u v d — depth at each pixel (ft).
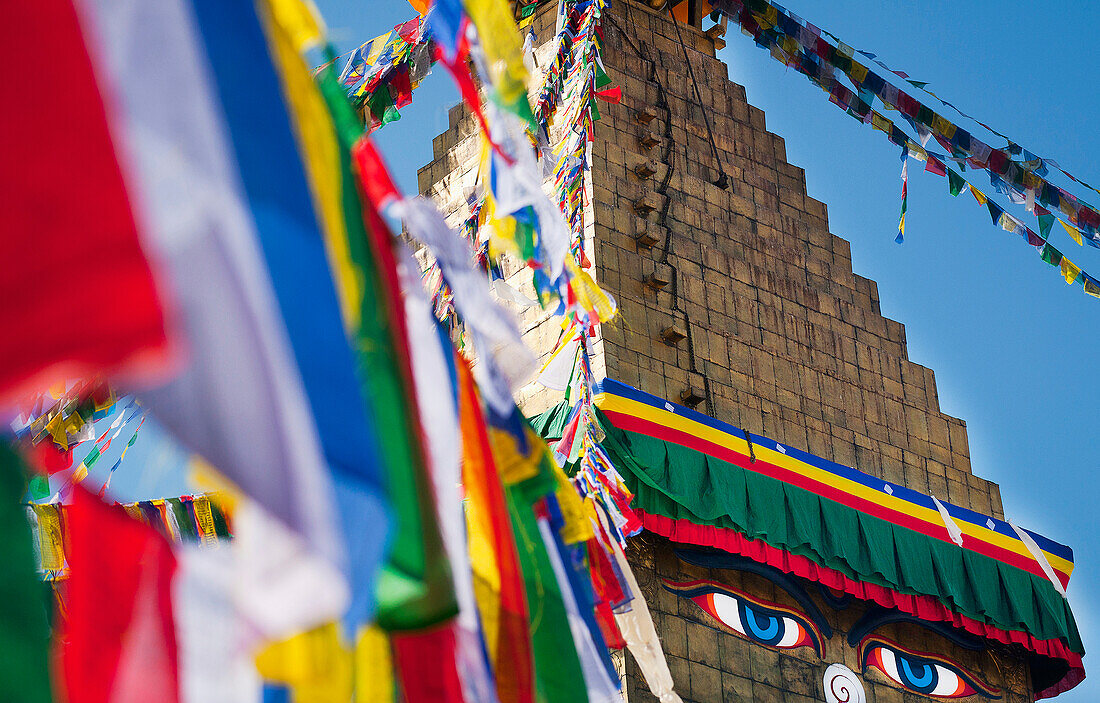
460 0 25.14
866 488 72.90
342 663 18.01
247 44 17.47
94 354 13.75
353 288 19.26
